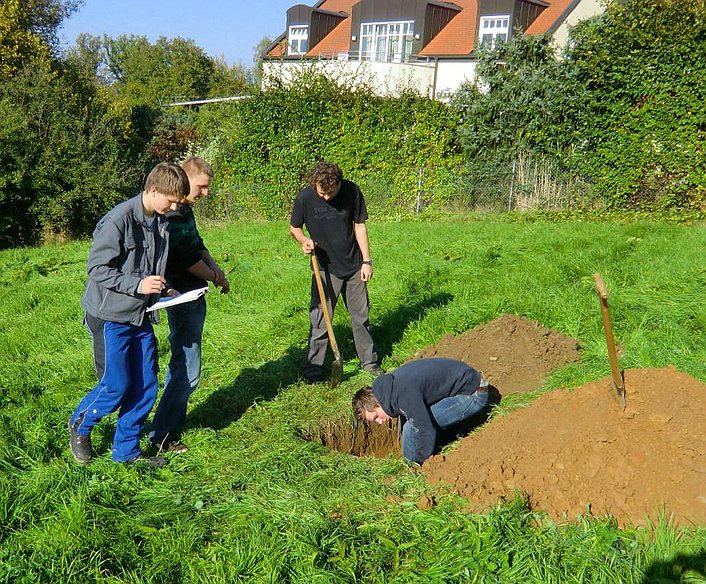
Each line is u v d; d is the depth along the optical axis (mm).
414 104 16938
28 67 21438
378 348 7008
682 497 3719
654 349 6035
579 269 9156
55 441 4938
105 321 4254
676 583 3201
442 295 8297
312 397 5848
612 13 14992
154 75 59594
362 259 6168
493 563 3381
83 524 3803
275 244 13039
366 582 3395
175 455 4762
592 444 3994
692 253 10117
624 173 14938
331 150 17359
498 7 31047
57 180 20047
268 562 3492
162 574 3475
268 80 18500
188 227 4723
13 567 3455
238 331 7613
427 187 16984
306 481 4277
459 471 4172
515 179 16172
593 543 3480
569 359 6117
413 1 33406
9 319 8672
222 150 18188
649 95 14375
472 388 4969
